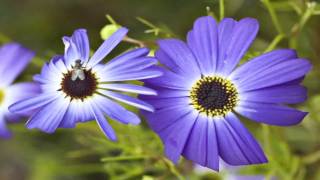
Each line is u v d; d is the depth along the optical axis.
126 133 0.17
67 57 0.13
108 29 0.15
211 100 0.13
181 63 0.13
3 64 0.18
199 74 0.13
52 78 0.13
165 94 0.13
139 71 0.12
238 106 0.13
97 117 0.13
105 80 0.13
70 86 0.13
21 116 0.18
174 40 0.13
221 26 0.13
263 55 0.13
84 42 0.13
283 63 0.13
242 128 0.13
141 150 0.17
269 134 0.18
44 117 0.13
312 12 0.17
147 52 0.13
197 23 0.13
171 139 0.13
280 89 0.13
